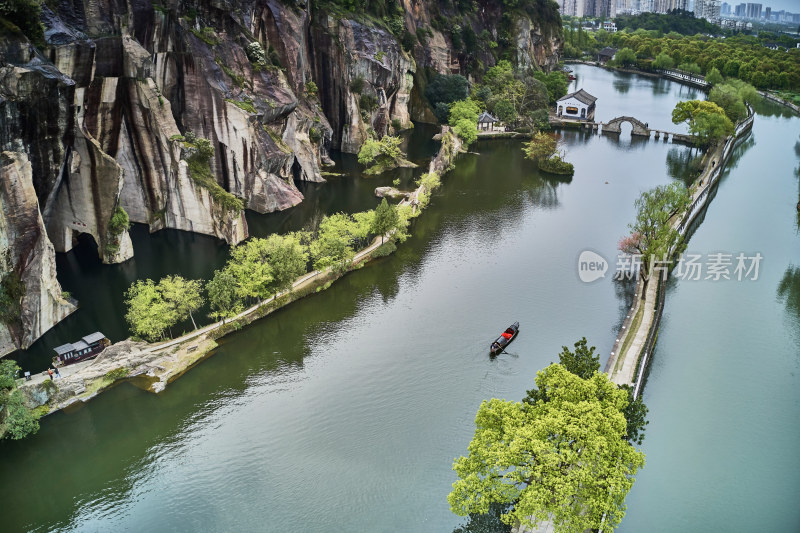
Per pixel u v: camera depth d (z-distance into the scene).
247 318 92.00
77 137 98.25
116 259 105.88
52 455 68.81
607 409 56.41
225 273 89.75
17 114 83.31
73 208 104.56
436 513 62.41
